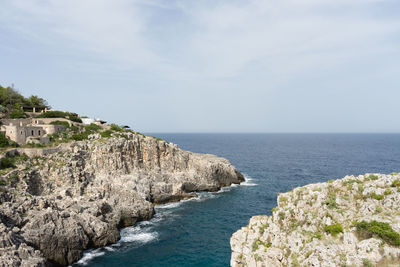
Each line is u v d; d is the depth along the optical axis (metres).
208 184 83.62
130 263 41.91
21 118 80.44
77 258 42.72
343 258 21.75
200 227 56.22
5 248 33.25
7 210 39.66
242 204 71.19
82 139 72.88
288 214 28.28
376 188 26.34
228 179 91.44
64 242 41.56
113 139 72.88
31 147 63.25
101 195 57.78
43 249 39.34
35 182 54.28
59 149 64.31
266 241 28.69
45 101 109.44
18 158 56.53
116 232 50.25
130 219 57.31
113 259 43.19
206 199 75.75
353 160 150.75
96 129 83.69
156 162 78.69
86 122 97.25
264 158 163.25
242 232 31.44
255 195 79.69
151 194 70.00
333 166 130.12
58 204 49.34
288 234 27.25
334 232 24.19
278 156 174.25
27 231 38.72
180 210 66.62
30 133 68.00
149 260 42.81
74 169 60.34
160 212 65.31
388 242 21.39
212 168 86.88
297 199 29.19
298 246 25.36
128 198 60.28
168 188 73.50
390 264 20.33
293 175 108.44
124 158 71.50
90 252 45.47
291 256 25.25
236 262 30.50
